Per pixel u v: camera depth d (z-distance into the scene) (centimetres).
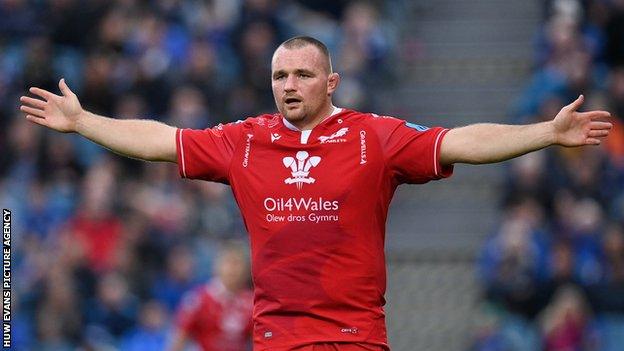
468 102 6650
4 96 6297
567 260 5356
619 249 5478
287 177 2528
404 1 7175
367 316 2509
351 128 2548
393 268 5981
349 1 7031
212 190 5875
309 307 2495
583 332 5150
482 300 5581
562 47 6384
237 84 6456
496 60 6850
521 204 5594
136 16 6688
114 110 6325
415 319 5800
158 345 5206
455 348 5681
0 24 6775
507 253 5403
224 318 4788
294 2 7038
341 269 2500
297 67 2534
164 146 2595
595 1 6744
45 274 5244
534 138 2445
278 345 2500
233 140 2584
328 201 2508
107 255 5516
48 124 2608
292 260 2508
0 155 6059
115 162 6038
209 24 6688
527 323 5341
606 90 6309
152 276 5525
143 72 6325
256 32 6556
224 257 4797
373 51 6506
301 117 2538
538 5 7119
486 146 2466
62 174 5966
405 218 6197
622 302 5331
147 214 5656
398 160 2517
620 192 5844
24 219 5719
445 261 6000
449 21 7075
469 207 6203
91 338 5247
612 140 6019
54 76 6412
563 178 5697
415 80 6800
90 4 6712
